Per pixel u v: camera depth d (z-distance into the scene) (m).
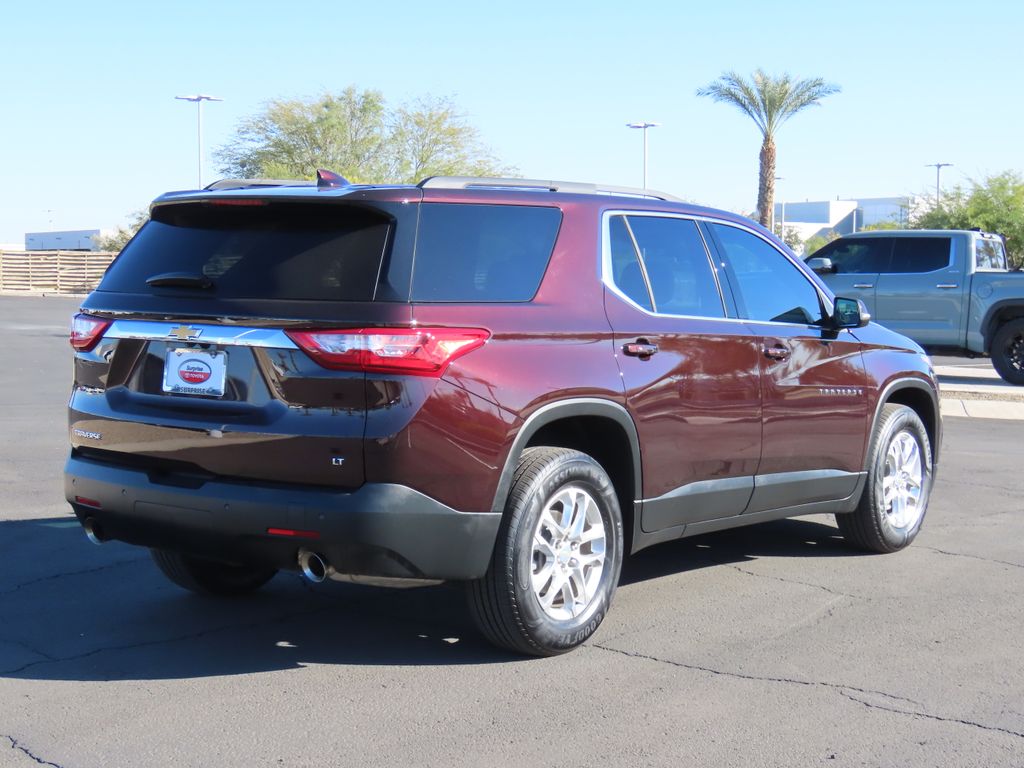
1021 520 7.53
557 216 4.80
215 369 4.27
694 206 5.57
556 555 4.56
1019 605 5.49
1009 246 47.94
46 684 4.26
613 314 4.82
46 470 8.65
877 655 4.71
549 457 4.49
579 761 3.62
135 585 5.65
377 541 4.03
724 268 5.55
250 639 4.84
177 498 4.28
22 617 5.09
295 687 4.27
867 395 6.23
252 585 5.57
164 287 4.49
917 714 4.06
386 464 4.02
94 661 4.53
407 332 4.05
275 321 4.13
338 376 4.04
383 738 3.79
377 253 4.16
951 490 8.62
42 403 12.95
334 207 4.26
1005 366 16.44
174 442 4.34
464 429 4.16
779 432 5.62
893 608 5.42
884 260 17.34
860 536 6.45
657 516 5.05
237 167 47.81
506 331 4.34
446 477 4.13
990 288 16.34
